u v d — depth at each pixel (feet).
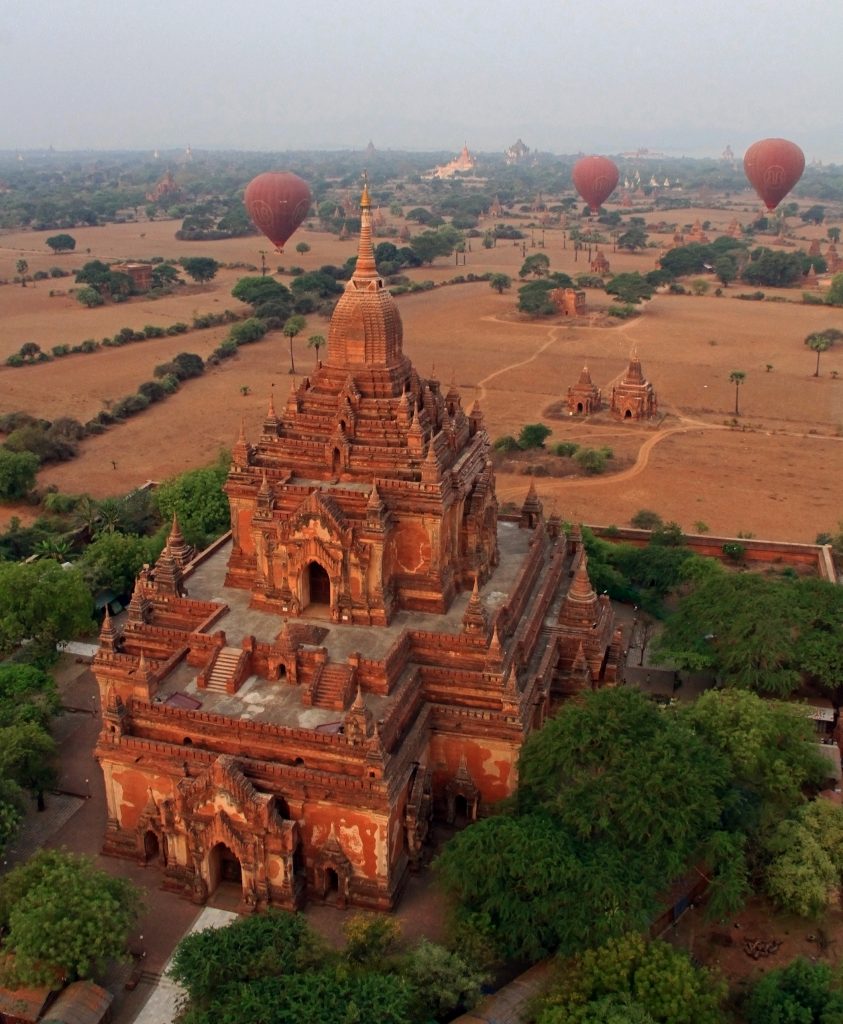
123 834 185.88
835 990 146.00
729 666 229.45
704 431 518.37
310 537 192.54
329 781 168.14
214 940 149.18
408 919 171.32
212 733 175.94
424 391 209.46
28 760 193.26
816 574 322.96
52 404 557.33
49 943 146.30
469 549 210.59
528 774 174.60
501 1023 145.48
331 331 203.21
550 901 152.76
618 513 394.73
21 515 386.32
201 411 547.90
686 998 138.10
